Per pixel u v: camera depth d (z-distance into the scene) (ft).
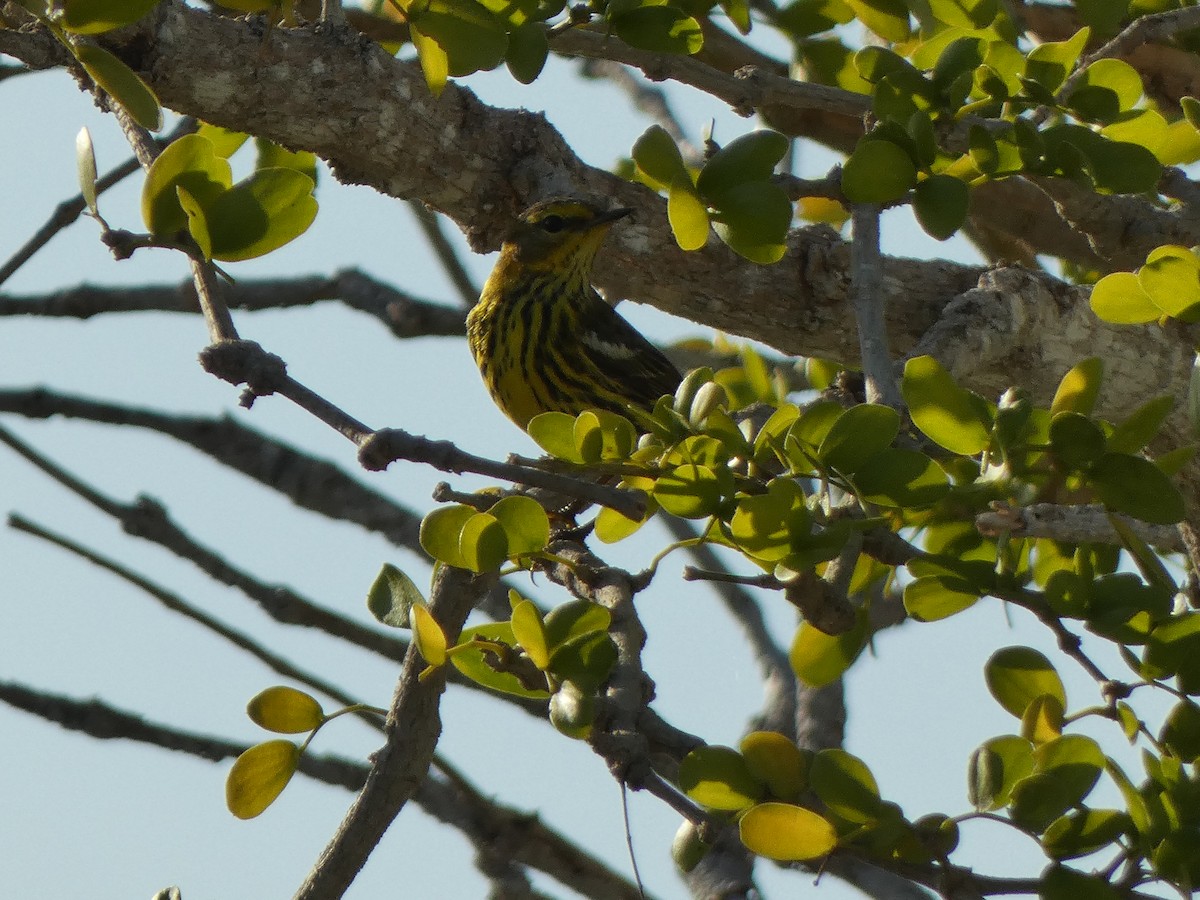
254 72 35.06
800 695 46.65
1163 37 37.22
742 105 36.81
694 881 33.24
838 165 32.60
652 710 26.02
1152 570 25.72
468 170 40.09
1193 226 34.68
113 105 31.37
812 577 24.35
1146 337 44.21
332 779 41.34
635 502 21.94
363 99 36.94
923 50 35.83
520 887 41.91
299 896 27.25
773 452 25.76
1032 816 24.61
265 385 23.18
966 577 26.18
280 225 25.90
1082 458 25.02
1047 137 31.32
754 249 28.76
